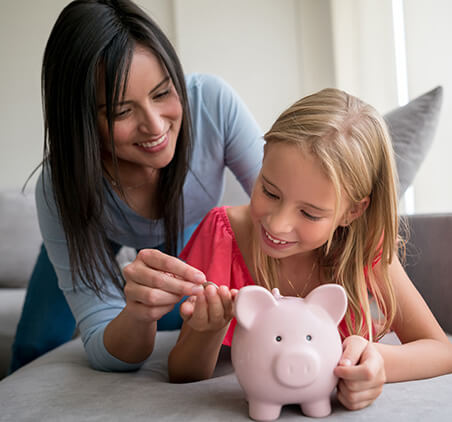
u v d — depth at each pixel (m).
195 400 0.68
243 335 0.62
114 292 1.03
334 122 0.73
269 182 0.70
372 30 2.03
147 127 0.86
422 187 1.74
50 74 0.85
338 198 0.69
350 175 0.72
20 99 2.54
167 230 1.08
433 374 0.77
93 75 0.81
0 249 2.10
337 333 0.62
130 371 0.91
